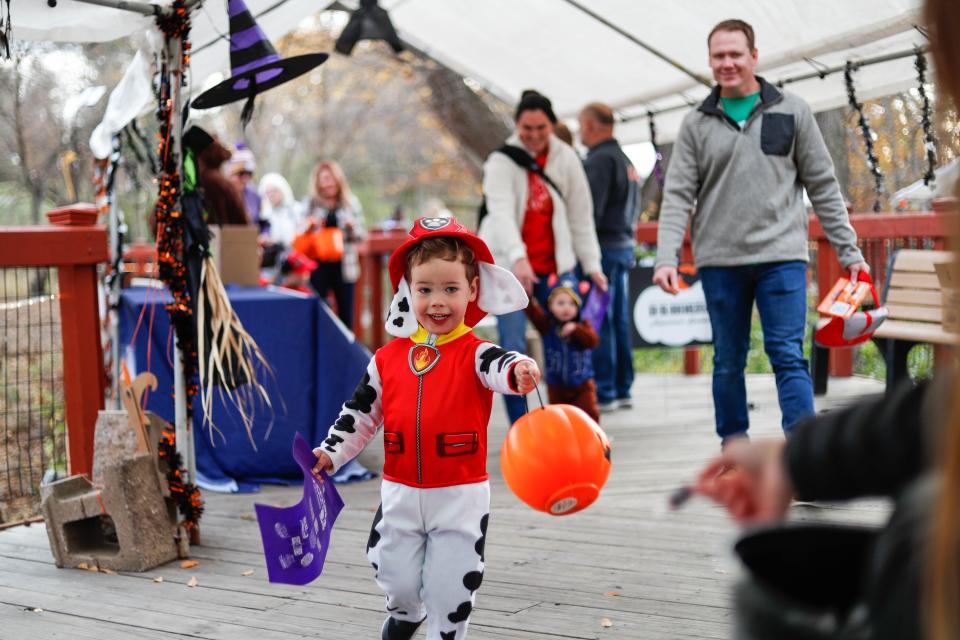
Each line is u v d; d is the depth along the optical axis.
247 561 3.61
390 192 25.81
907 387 0.90
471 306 2.56
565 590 3.16
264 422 4.94
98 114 10.37
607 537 3.77
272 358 4.93
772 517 0.95
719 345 4.42
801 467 0.93
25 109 13.68
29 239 4.38
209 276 3.69
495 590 3.19
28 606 3.16
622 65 6.62
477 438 2.39
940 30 0.77
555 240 5.17
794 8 5.04
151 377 3.94
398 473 2.41
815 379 6.66
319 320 4.98
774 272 4.22
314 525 2.29
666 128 7.01
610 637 2.74
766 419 6.17
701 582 3.20
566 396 5.19
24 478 4.79
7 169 14.07
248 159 9.11
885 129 6.10
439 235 2.44
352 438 2.48
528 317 5.14
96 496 3.59
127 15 3.68
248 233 5.62
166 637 2.85
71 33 3.76
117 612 3.08
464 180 24.00
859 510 3.77
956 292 0.77
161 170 3.64
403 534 2.41
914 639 0.75
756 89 4.33
